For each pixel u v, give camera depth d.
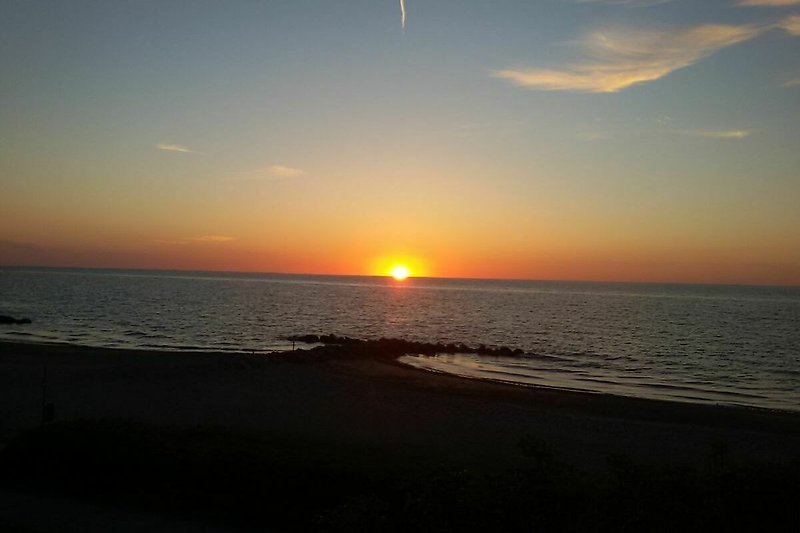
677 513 9.13
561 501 9.83
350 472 13.35
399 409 28.30
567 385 41.22
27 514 12.59
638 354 58.75
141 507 13.09
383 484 12.77
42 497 13.53
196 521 12.58
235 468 13.45
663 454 22.20
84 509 12.95
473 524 9.62
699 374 47.84
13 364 37.53
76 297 120.19
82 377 33.28
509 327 84.38
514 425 26.02
